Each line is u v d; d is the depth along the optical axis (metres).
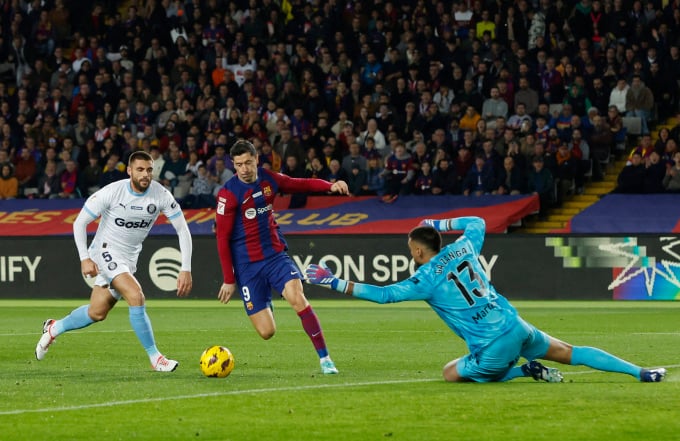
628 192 39.97
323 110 44.06
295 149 41.50
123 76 46.50
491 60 44.06
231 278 17.14
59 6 50.09
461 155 40.50
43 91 46.59
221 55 46.53
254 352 20.92
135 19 48.97
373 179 41.03
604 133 41.34
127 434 11.70
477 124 41.25
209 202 41.25
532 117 42.16
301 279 17.23
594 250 35.75
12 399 14.29
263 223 17.00
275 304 36.03
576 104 42.25
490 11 45.91
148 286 37.75
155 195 17.95
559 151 40.47
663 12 44.56
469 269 15.01
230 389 15.11
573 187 40.62
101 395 14.62
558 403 13.41
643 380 14.99
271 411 13.10
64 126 44.84
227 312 32.34
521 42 44.72
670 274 35.34
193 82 45.88
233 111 43.44
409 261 36.56
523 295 36.09
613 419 12.30
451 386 15.14
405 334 24.89
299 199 40.84
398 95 43.59
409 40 44.97
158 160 42.09
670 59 43.41
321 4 47.75
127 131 44.22
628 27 44.56
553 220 40.62
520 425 11.98
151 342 17.73
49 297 38.16
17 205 42.50
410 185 40.50
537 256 36.03
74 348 21.78
